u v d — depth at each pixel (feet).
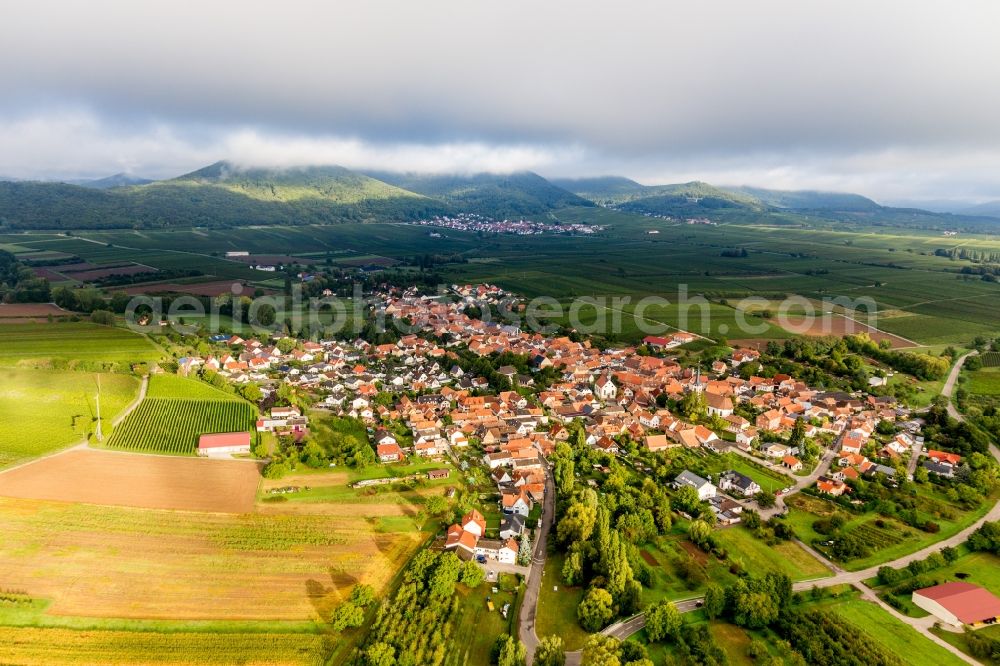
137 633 345.92
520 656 333.83
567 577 414.82
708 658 339.36
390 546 442.91
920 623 384.88
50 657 326.65
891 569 424.46
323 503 497.46
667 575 428.97
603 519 453.99
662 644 363.15
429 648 344.90
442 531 467.93
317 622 363.35
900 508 520.83
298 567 411.34
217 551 422.82
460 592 403.54
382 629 350.43
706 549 457.27
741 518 501.56
